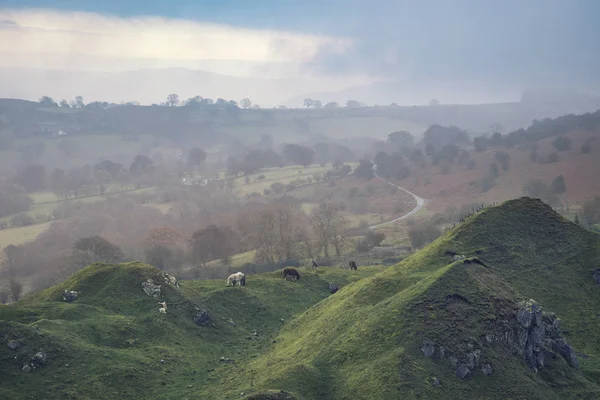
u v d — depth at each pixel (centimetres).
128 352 8588
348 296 9856
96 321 9169
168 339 9294
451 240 10612
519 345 7844
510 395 7150
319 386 7356
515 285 9944
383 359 7369
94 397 7462
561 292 10094
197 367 8719
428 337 7562
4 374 7450
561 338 8450
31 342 7975
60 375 7681
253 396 6788
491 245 10694
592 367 8444
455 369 7300
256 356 9212
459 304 8050
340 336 8375
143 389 7825
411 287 8650
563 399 7444
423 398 6800
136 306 10006
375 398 6844
